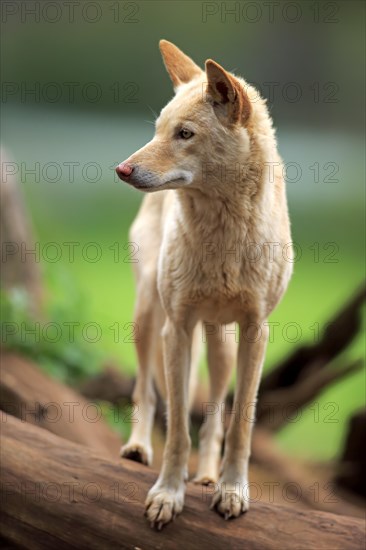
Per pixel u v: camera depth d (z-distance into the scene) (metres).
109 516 6.06
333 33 27.94
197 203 6.30
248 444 6.33
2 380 8.98
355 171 27.94
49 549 6.18
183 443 6.27
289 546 5.66
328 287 19.48
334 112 28.67
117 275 19.09
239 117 6.12
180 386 6.41
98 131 29.27
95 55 28.97
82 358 10.99
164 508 5.94
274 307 6.63
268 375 11.84
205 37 27.88
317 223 24.61
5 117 28.83
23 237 12.72
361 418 11.49
